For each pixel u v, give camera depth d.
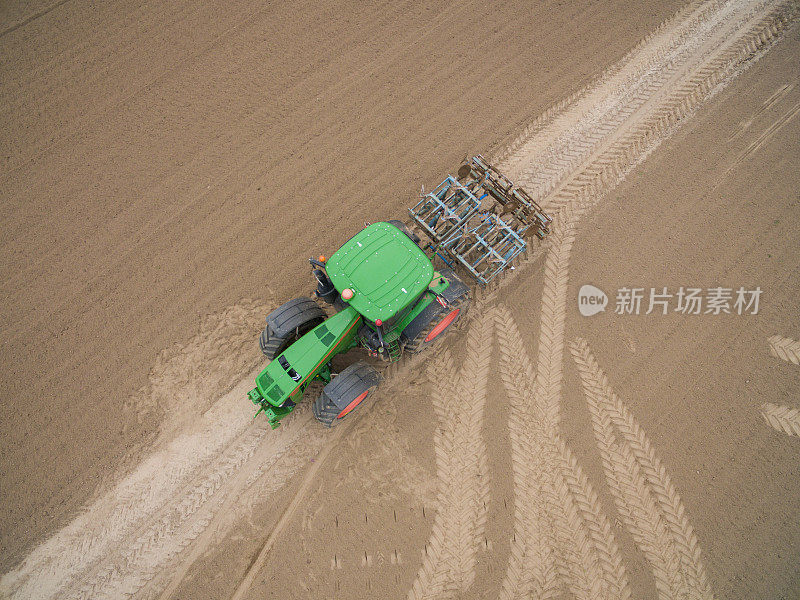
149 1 11.58
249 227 9.94
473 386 9.07
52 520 8.50
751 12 11.30
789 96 10.63
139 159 10.39
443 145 10.42
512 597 8.11
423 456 8.74
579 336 9.31
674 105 10.65
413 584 8.17
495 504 8.48
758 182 10.09
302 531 8.45
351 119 10.63
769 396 8.97
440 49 11.18
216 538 8.45
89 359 9.20
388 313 7.54
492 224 8.88
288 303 8.01
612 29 11.27
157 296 9.55
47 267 9.71
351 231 9.90
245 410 9.00
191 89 10.91
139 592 8.23
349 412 8.47
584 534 8.37
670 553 8.30
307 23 11.41
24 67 11.03
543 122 10.59
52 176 10.29
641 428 8.84
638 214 9.96
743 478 8.59
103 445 8.83
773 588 8.14
